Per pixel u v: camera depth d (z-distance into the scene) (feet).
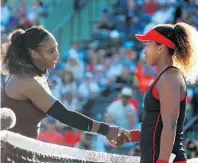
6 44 40.57
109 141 41.68
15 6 151.94
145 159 36.45
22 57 40.16
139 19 141.90
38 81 39.78
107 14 145.69
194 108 111.45
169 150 35.29
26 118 39.70
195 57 37.91
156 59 37.91
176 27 37.86
